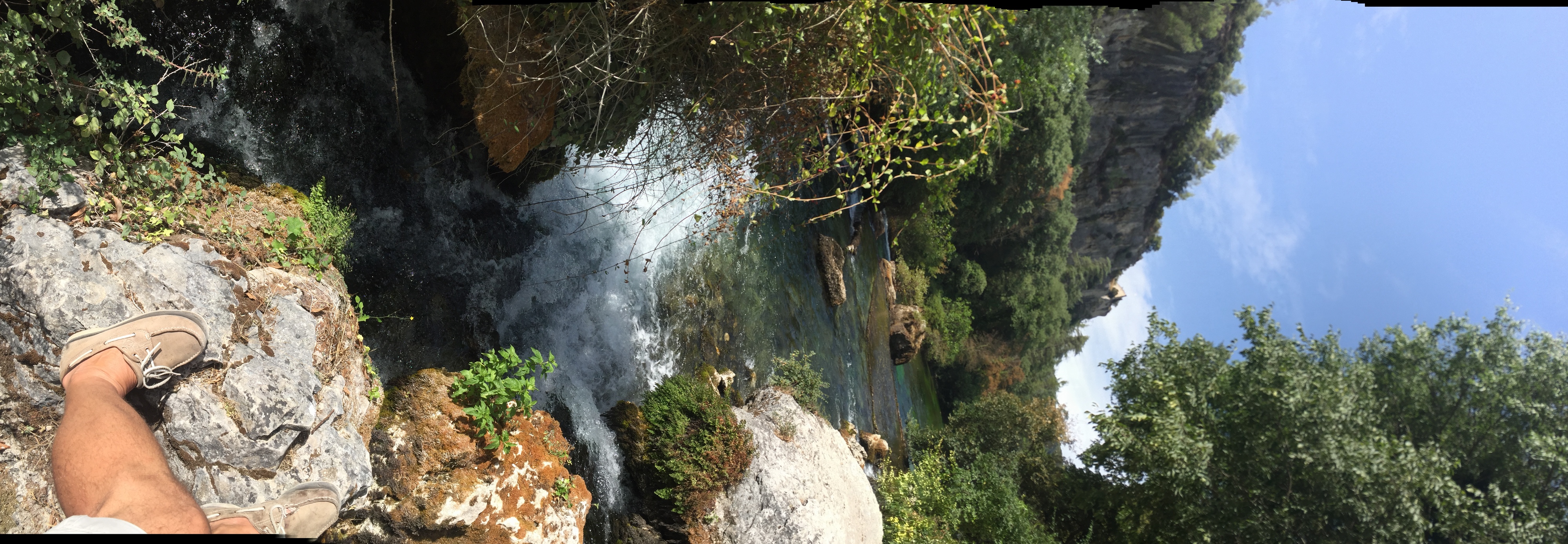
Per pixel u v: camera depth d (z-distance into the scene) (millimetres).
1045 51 12141
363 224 4523
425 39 4504
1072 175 29516
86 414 2172
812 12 4406
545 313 5988
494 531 4297
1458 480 13727
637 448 6594
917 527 10828
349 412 3805
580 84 4590
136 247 3109
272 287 3508
